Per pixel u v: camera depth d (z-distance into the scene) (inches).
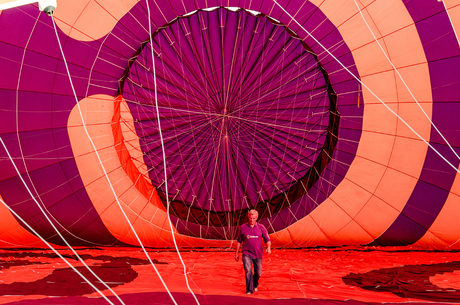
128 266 271.4
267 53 340.8
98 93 334.6
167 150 378.3
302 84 348.8
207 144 378.6
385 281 217.8
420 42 305.3
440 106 315.9
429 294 184.7
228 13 324.2
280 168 389.4
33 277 221.8
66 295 177.2
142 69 340.5
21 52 311.3
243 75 349.7
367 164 347.6
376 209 355.3
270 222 384.8
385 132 334.6
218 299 172.6
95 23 308.7
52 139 338.3
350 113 339.0
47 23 304.0
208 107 360.5
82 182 352.2
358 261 297.9
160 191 395.5
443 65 307.0
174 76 346.6
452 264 279.3
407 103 322.7
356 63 321.1
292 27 319.0
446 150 323.3
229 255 342.0
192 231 382.6
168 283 215.3
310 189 373.4
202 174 390.6
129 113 361.4
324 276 240.4
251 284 188.1
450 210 335.3
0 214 346.9
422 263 285.7
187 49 337.1
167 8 312.3
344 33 311.6
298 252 353.4
